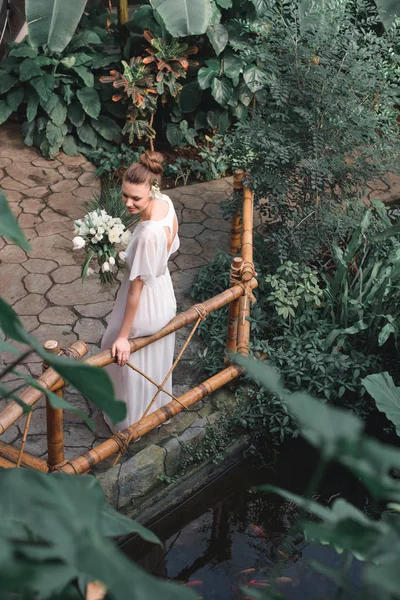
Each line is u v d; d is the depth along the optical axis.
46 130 6.99
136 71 6.89
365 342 4.92
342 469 4.41
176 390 4.54
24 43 7.20
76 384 0.97
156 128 7.58
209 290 5.39
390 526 0.92
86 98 7.03
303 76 4.93
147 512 3.98
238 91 7.18
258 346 4.61
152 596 0.67
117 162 6.94
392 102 5.11
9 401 4.34
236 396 4.44
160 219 3.48
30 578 0.70
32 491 0.84
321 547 3.80
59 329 5.01
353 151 5.18
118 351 3.57
